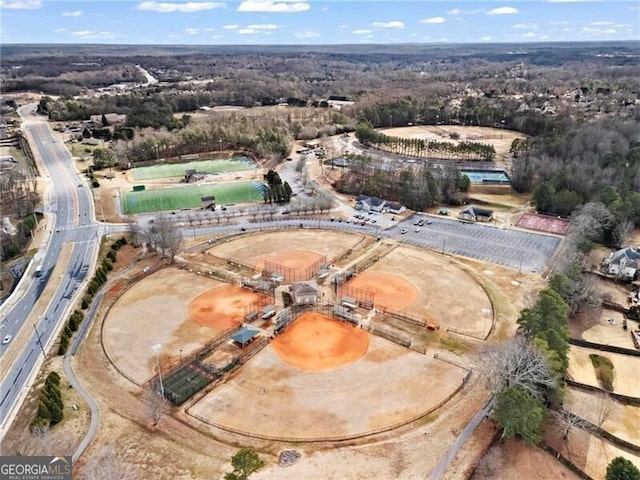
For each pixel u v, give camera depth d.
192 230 139.00
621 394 74.19
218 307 97.31
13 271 114.81
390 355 82.56
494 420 66.62
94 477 55.16
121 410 69.25
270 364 80.19
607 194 134.75
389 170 173.12
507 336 87.62
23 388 75.12
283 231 138.38
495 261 118.56
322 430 66.06
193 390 73.25
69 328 87.81
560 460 62.12
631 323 93.19
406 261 118.50
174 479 57.41
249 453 55.44
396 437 64.81
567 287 93.44
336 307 94.94
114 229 139.12
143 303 98.94
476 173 188.75
